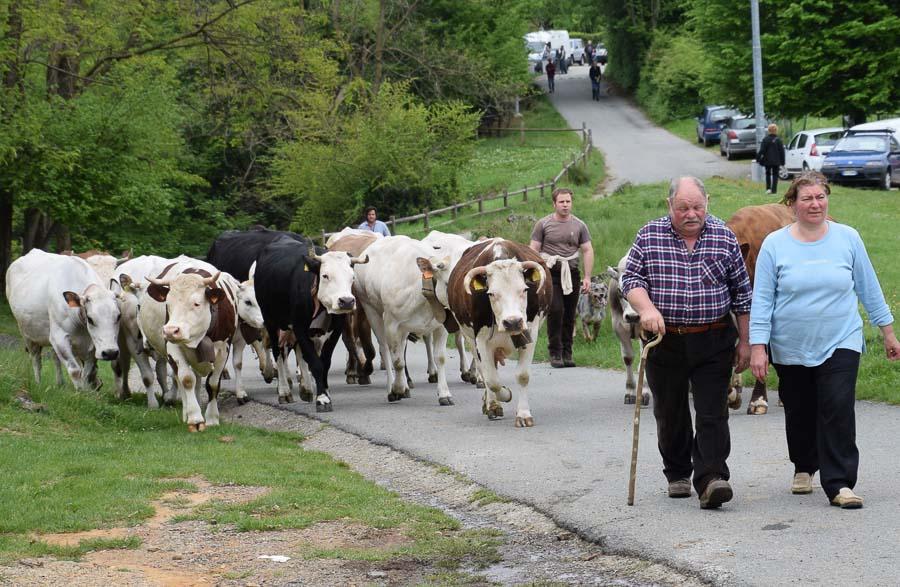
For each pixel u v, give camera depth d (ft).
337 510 27.81
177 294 38.81
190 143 145.79
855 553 21.09
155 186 108.68
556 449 33.14
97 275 47.83
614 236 79.25
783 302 24.79
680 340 24.88
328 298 42.98
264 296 45.93
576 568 22.66
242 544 25.14
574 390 45.52
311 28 141.18
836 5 127.54
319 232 130.31
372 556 23.97
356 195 125.80
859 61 126.21
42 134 90.02
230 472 31.91
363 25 151.74
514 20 190.70
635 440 25.80
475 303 37.17
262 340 53.06
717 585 20.25
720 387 24.90
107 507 27.76
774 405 38.27
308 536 25.80
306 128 127.24
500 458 32.42
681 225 24.53
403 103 128.88
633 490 25.93
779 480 27.43
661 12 235.40
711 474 24.75
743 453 30.63
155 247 135.03
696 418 25.07
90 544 24.73
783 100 132.67
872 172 113.50
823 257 24.63
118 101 95.14
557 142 183.01
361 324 51.24
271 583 22.39
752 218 38.55
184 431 39.75
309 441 39.24
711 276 24.61
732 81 136.56
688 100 201.36
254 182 148.77
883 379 39.29
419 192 127.65
